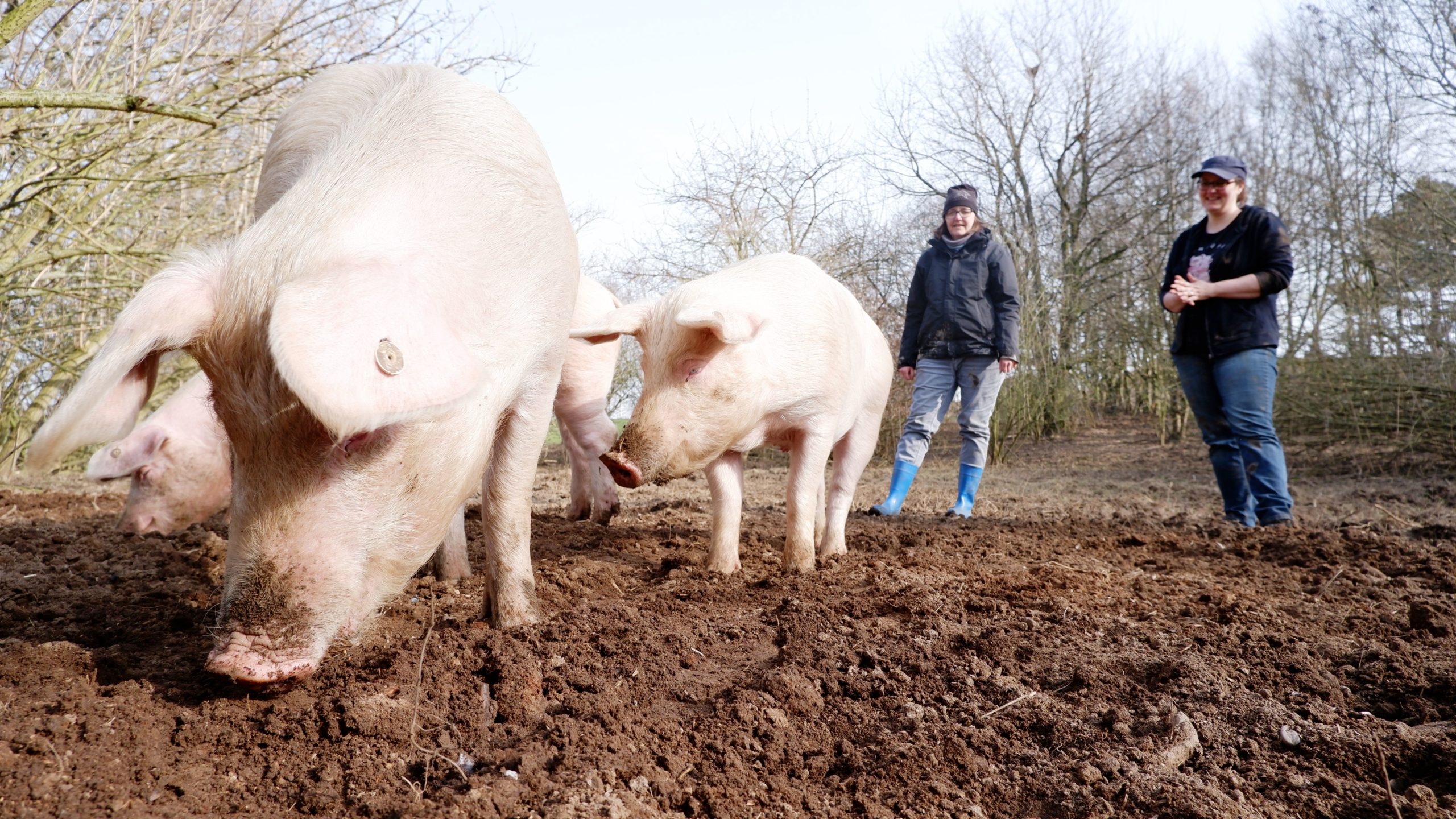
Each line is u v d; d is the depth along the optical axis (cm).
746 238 1533
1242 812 227
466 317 276
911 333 814
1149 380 1791
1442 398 1191
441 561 447
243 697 278
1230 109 2066
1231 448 694
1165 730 269
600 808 221
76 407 210
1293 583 471
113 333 224
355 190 275
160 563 467
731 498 493
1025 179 2142
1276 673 310
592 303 627
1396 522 733
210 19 828
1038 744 269
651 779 243
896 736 269
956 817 233
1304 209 1642
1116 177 2128
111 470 528
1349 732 265
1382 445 1262
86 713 261
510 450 348
